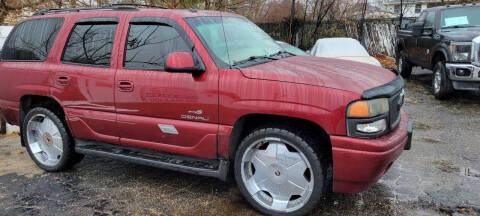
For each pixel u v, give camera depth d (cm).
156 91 359
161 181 426
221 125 337
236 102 325
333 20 1717
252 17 1169
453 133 584
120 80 378
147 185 416
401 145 319
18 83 452
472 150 506
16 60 461
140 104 371
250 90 320
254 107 317
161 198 384
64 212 358
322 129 320
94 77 394
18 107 462
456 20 891
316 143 315
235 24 421
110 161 496
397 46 1200
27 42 455
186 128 351
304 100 303
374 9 1888
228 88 328
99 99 395
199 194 391
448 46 794
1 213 358
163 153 381
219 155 346
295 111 305
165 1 964
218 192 395
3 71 466
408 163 463
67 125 439
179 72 335
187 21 362
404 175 427
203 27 369
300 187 325
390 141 302
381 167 300
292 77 315
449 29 879
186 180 427
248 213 349
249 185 346
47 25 446
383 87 315
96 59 400
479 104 784
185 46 354
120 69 382
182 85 347
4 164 501
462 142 540
